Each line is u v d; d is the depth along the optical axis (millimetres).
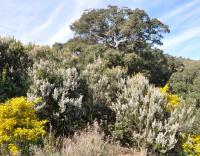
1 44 8820
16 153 5207
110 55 32281
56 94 6738
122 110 7258
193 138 7371
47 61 8039
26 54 9320
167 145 6508
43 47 10125
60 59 9609
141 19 42094
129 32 41719
